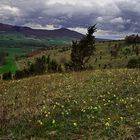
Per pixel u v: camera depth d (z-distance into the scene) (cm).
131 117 1752
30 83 3016
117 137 1469
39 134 1534
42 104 2161
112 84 2702
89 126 1616
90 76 3161
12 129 1625
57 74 3556
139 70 3519
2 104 2173
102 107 1983
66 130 1577
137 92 2392
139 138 1449
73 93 2452
